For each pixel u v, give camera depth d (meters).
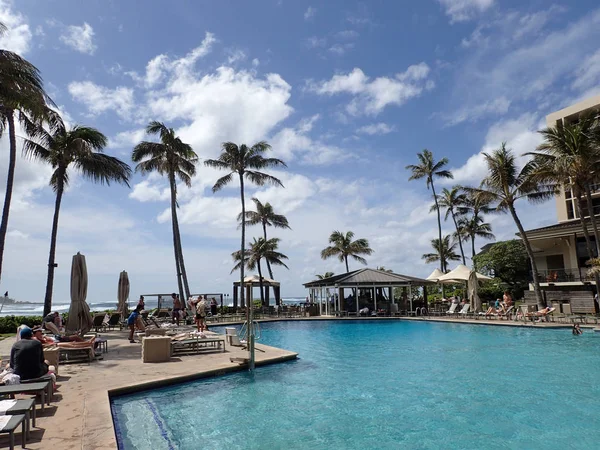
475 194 28.09
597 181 24.64
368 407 7.44
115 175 24.09
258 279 34.25
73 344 10.36
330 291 33.19
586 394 8.23
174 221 31.52
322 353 13.80
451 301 32.22
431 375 10.09
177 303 24.11
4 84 15.84
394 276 31.66
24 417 4.50
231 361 10.72
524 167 26.20
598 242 23.06
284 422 6.66
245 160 34.84
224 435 6.05
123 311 22.58
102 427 5.34
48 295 21.08
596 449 5.55
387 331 21.47
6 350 12.78
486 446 5.69
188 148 31.86
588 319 21.16
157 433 6.10
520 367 10.95
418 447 5.68
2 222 17.62
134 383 8.04
